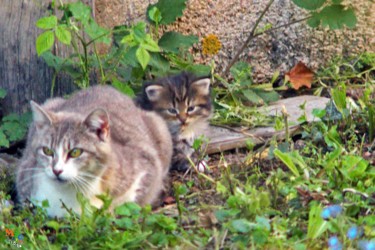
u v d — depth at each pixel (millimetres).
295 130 11758
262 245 8250
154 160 10242
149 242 8531
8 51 11906
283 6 13641
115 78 11977
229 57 13625
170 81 12211
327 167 9922
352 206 8977
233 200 8977
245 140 11727
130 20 12984
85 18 11336
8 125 11656
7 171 10750
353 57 13961
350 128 11422
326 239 8477
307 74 13695
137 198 9812
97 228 8750
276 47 13750
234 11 13508
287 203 9289
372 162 10562
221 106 12711
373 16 13891
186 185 10672
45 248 8594
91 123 9375
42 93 11938
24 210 9367
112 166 9445
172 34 12617
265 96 13094
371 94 12883
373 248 8094
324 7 12430
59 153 9250
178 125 11930
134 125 10609
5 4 12070
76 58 12031
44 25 10688
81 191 9391
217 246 8289
